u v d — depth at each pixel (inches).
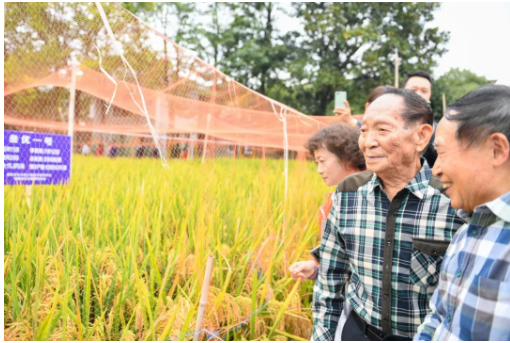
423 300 68.6
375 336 72.2
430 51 775.7
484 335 45.7
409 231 68.6
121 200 148.5
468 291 47.6
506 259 45.6
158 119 164.4
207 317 93.0
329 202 113.9
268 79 888.9
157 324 90.0
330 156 102.9
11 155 126.1
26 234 100.3
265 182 207.8
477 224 49.9
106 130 245.6
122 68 118.2
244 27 866.1
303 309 121.3
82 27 109.2
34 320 82.8
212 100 147.9
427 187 67.7
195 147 229.8
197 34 843.4
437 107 772.6
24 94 195.3
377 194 72.9
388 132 65.0
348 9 799.7
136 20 111.9
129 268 96.1
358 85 820.6
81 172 208.8
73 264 101.7
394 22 779.4
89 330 83.4
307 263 92.5
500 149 46.2
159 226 110.0
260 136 245.8
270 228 136.3
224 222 143.5
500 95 46.8
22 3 107.7
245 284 119.7
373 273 72.4
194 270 104.3
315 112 892.6
